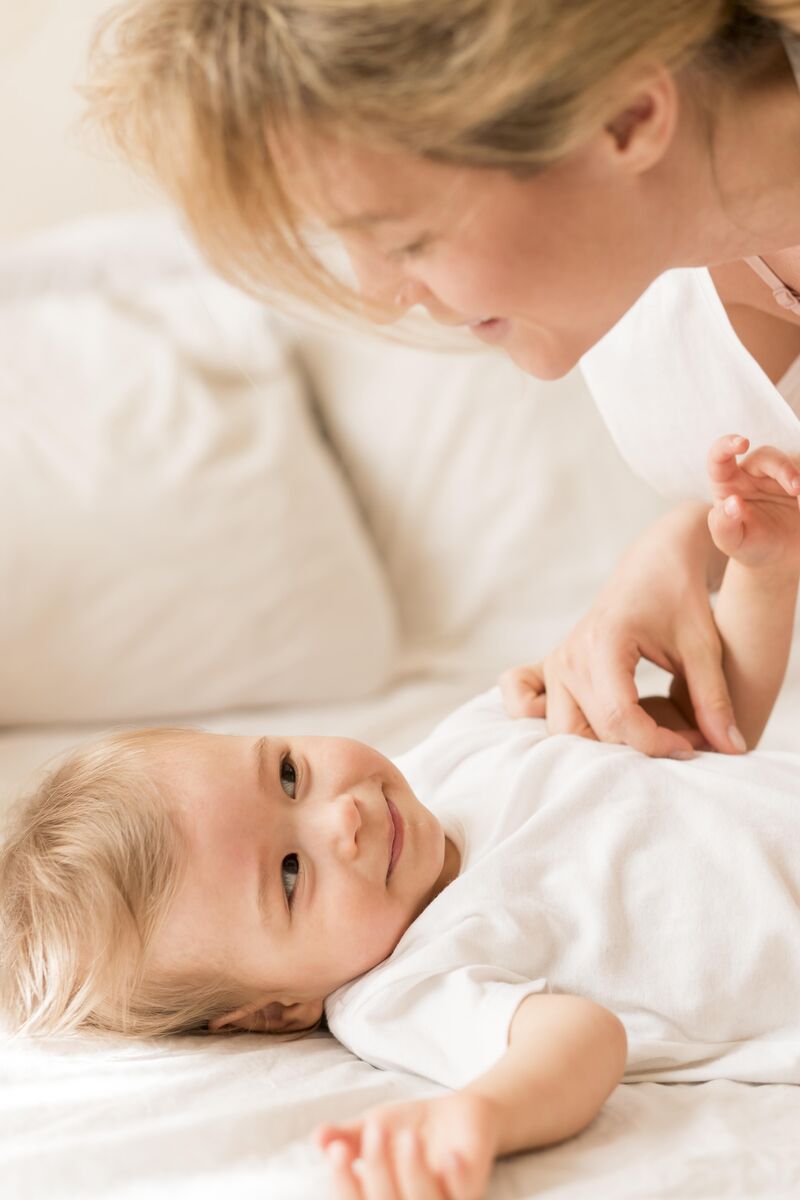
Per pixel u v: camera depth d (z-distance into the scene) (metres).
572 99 0.74
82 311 2.38
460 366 2.40
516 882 1.16
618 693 1.28
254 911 1.18
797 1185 0.88
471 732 1.40
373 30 0.72
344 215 0.79
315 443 2.32
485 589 2.32
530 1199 0.88
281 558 2.15
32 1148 0.95
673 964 1.10
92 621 2.09
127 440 2.19
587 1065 0.95
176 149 0.78
